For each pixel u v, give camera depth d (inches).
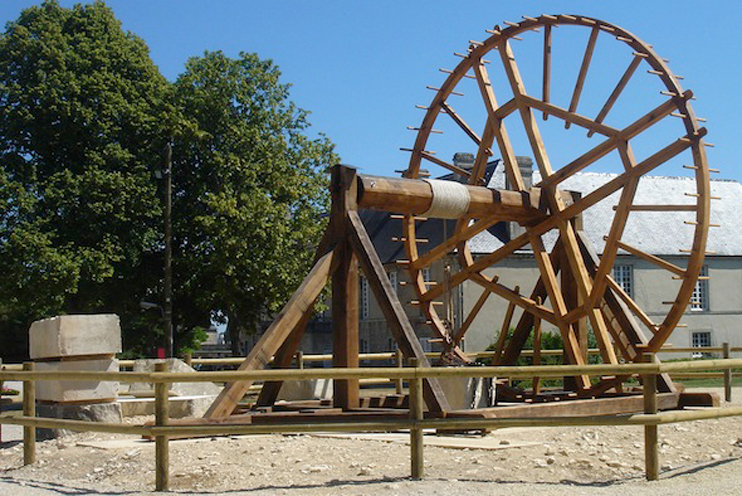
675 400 449.4
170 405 510.9
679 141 451.8
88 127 1131.3
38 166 1140.5
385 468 298.0
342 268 405.1
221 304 1208.8
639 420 275.1
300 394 589.9
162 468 279.7
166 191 1118.4
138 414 509.0
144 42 1248.2
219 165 1185.4
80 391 433.1
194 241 1211.2
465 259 545.6
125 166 1152.8
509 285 1421.0
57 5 1203.9
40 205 1099.9
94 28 1198.3
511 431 375.9
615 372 279.9
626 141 474.6
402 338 370.3
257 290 1158.3
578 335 503.2
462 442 340.2
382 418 366.6
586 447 335.3
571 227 500.1
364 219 1764.3
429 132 568.1
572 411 401.4
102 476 317.1
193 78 1208.8
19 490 291.7
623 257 1568.7
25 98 1112.8
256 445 351.3
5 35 1156.5
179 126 1159.6
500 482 270.8
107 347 441.1
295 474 295.3
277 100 1250.0
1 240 1082.1
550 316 495.2
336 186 413.1
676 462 315.3
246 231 1133.1
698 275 457.7
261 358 379.6
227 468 307.4
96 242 1115.3
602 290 478.0
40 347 437.7
